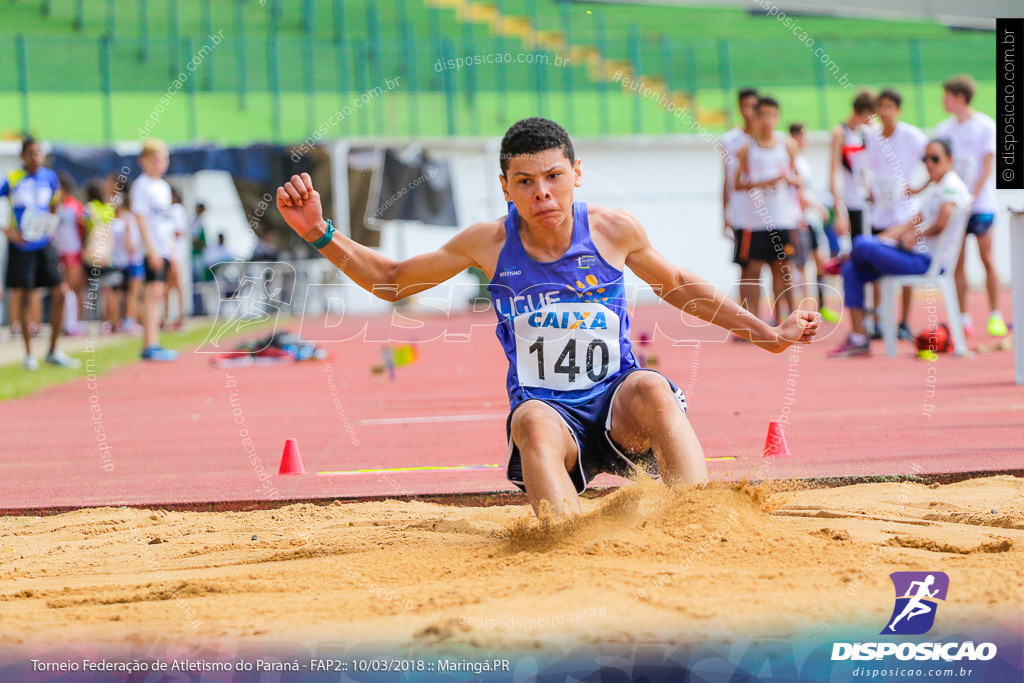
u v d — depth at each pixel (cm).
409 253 4772
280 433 1472
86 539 833
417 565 652
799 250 2459
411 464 1166
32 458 1292
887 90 2208
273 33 6569
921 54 6794
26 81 5469
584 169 5022
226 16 6550
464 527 806
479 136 5428
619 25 7150
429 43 5831
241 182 4147
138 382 2244
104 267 3441
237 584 617
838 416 1405
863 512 807
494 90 5856
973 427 1250
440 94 5694
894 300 2139
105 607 588
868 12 7681
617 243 770
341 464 1182
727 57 6278
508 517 868
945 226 2073
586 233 766
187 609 568
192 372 2467
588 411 755
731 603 527
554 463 684
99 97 5719
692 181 5100
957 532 723
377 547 733
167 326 3772
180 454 1300
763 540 629
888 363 2036
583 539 646
